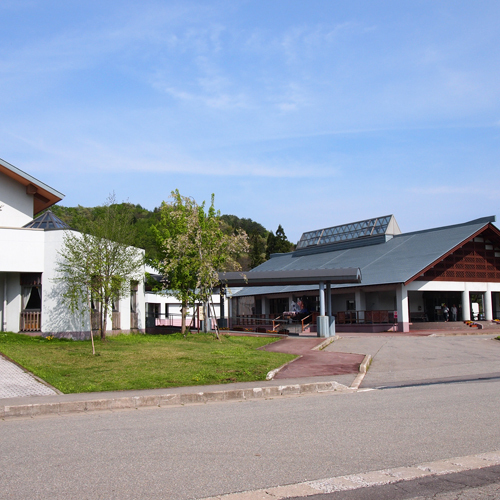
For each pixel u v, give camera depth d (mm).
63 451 6590
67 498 4875
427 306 40125
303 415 8852
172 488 5148
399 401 10070
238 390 11492
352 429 7633
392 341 25047
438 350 20828
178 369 14148
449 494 4988
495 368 15633
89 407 10203
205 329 28281
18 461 6137
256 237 88812
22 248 21750
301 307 43812
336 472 5645
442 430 7496
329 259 47219
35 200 28297
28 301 22422
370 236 47375
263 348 21125
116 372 13625
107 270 20891
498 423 7918
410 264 35781
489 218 37906
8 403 10016
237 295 49719
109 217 21969
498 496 4930
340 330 36719
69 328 21578
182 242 25281
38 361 15039
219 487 5176
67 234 21656
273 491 5066
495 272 39906
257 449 6566
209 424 8234
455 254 37969
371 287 36281
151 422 8539
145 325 29406
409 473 5605
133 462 6035
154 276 30312
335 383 12664
